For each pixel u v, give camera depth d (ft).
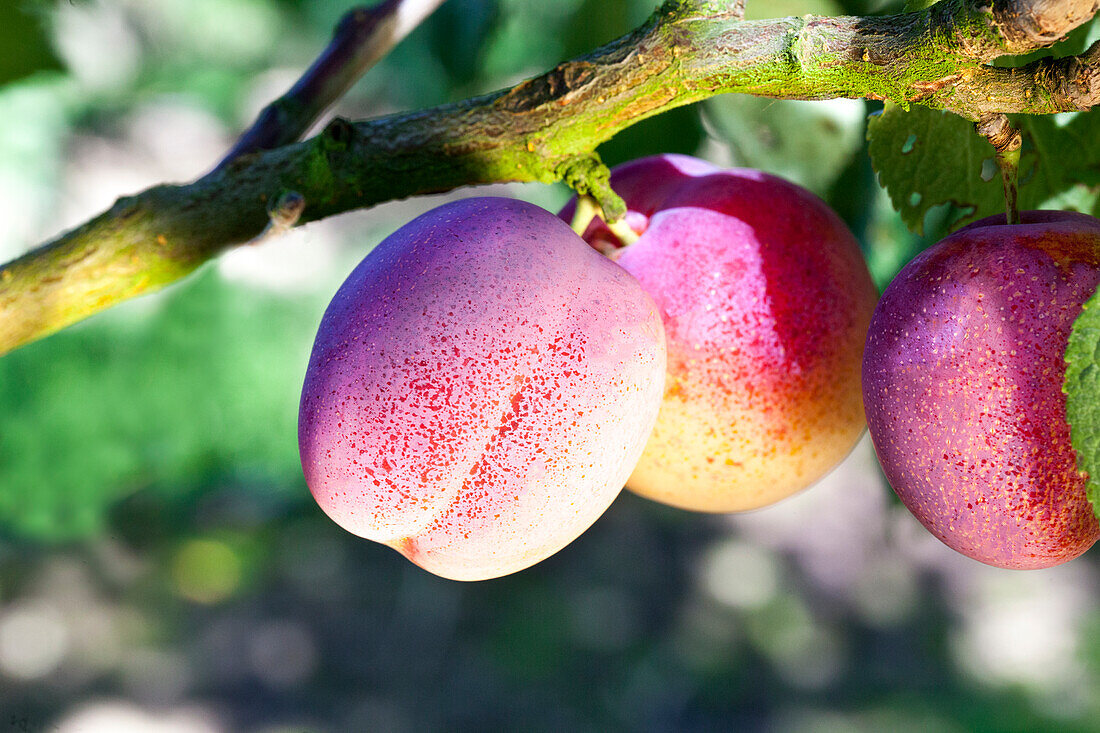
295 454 4.23
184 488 4.93
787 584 6.19
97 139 5.03
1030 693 4.96
